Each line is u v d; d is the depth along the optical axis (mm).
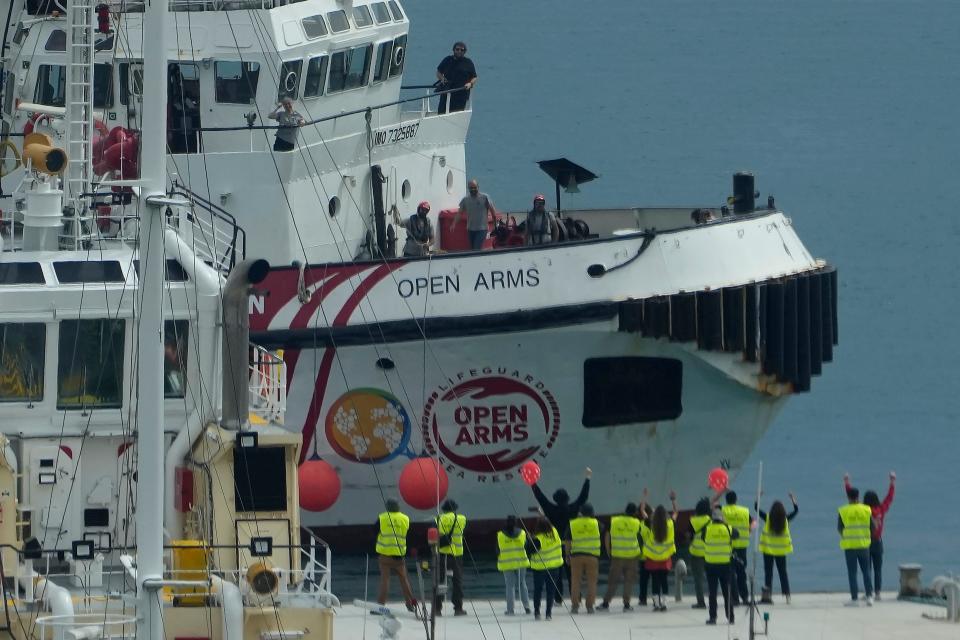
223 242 121312
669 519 113250
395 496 129875
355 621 106312
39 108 103188
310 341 127250
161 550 77000
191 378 88688
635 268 128000
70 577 86312
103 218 98250
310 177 132875
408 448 128750
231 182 130500
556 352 127750
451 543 110312
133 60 128750
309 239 133250
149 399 76750
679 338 128125
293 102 133250
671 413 130750
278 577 82000
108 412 89062
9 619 79625
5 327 88188
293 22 132875
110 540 87938
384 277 127438
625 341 128000
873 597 117562
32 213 93062
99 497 89062
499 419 128750
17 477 87438
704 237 130875
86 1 98625
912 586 117875
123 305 88625
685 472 133500
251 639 81438
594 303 126500
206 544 83188
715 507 114625
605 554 132500
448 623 108250
